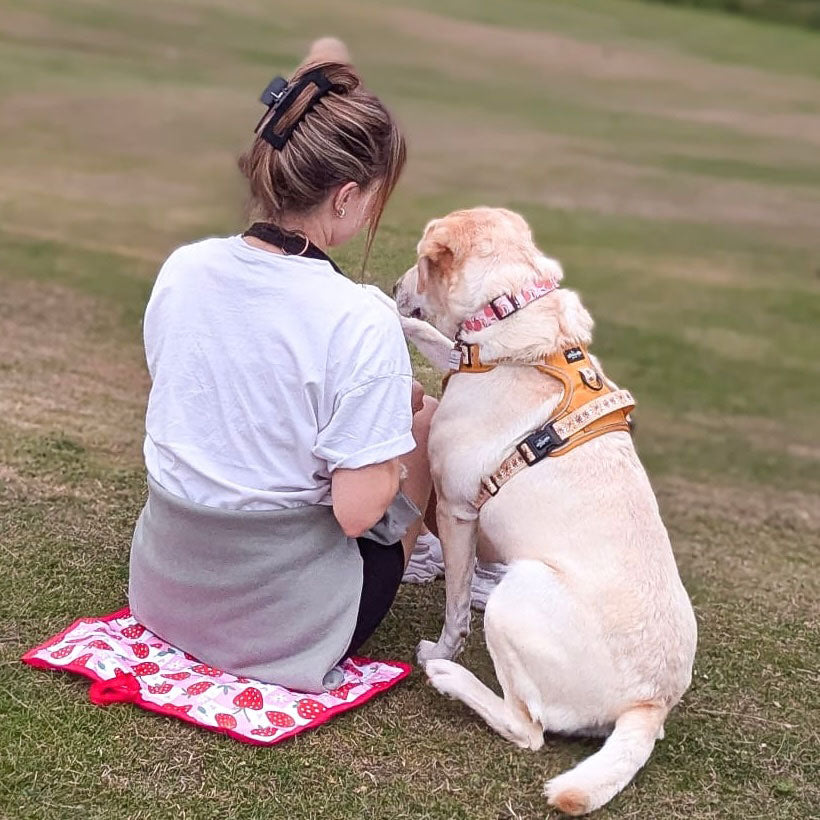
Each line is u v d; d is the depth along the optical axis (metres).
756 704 2.85
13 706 2.42
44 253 6.89
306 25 18.11
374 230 2.53
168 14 17.41
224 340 2.28
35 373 4.73
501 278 2.70
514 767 2.44
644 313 8.04
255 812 2.21
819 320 8.31
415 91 14.83
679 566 3.82
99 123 10.88
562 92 16.22
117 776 2.26
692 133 14.65
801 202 11.73
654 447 5.69
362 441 2.26
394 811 2.26
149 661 2.54
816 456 5.78
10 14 15.78
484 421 2.67
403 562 2.64
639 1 26.27
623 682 2.44
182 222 8.02
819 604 3.56
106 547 3.19
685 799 2.43
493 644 2.48
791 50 22.25
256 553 2.38
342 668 2.62
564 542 2.54
